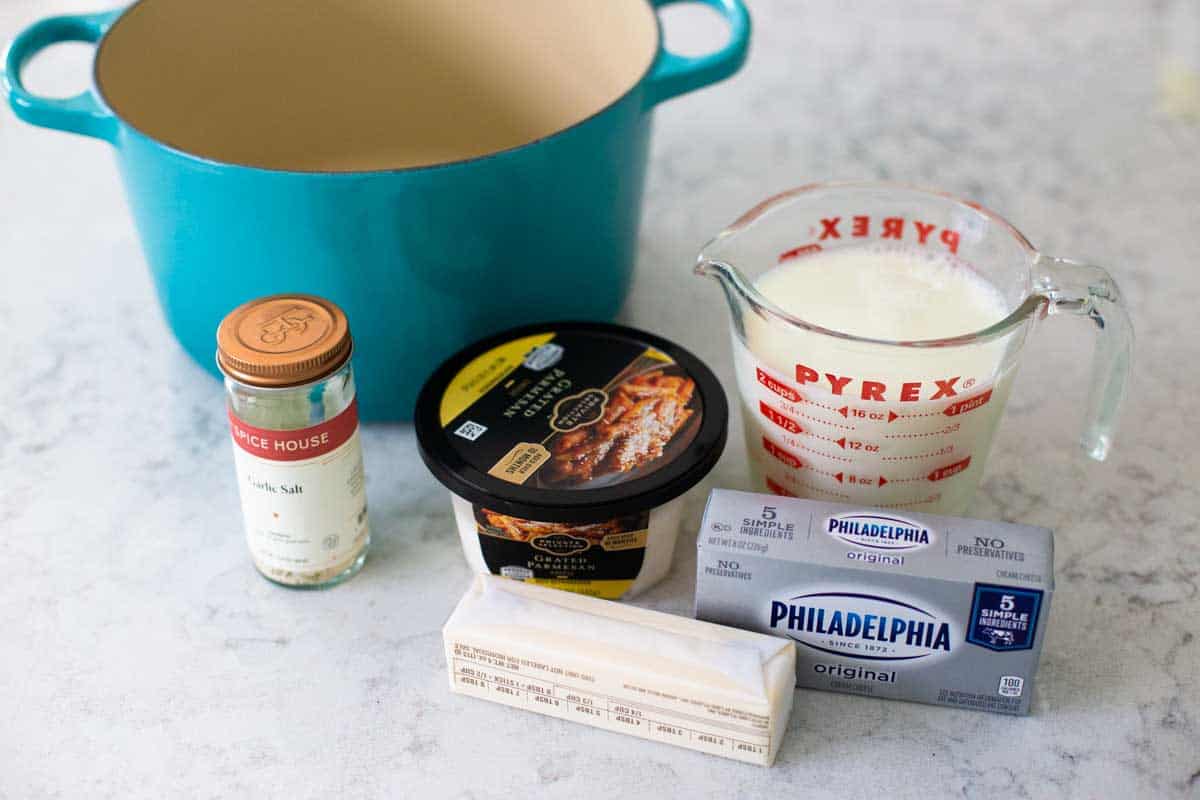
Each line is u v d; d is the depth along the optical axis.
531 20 1.02
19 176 1.21
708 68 0.89
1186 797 0.71
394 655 0.79
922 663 0.74
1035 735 0.74
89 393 0.98
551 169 0.82
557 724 0.75
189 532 0.87
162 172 0.80
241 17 1.00
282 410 0.75
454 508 0.83
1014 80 1.29
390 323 0.86
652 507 0.77
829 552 0.71
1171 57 1.32
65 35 0.92
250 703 0.76
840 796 0.71
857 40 1.36
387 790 0.72
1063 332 1.03
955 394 0.74
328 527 0.80
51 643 0.80
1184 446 0.92
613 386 0.84
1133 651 0.79
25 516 0.88
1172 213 1.12
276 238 0.81
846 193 0.84
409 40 1.05
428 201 0.80
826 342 0.73
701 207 1.14
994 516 0.87
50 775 0.72
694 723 0.72
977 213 0.81
